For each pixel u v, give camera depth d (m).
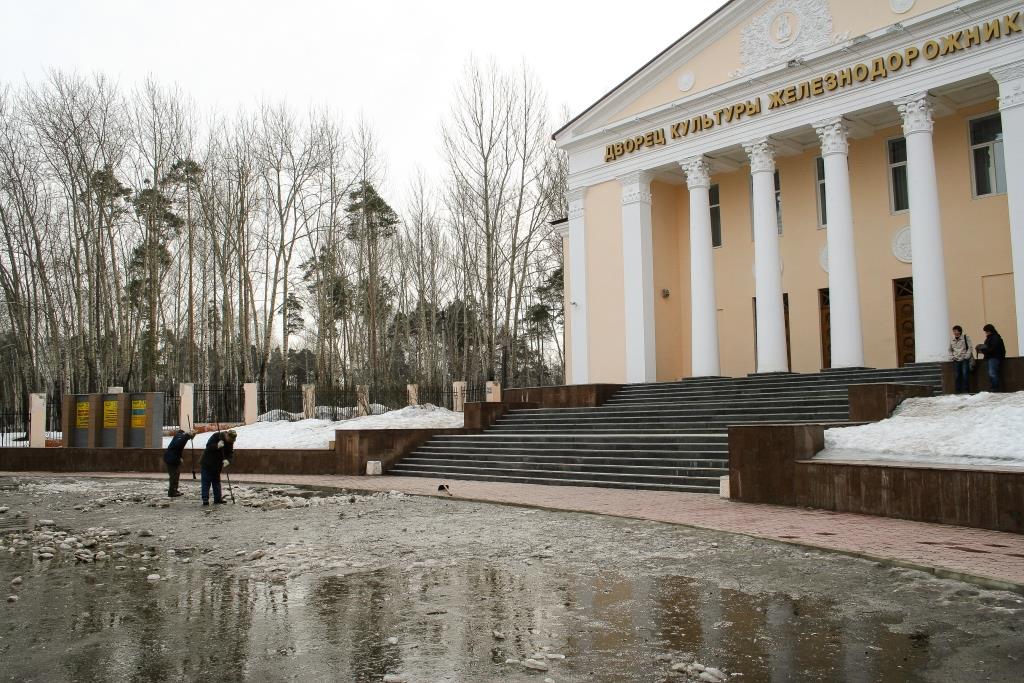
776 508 11.98
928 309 19.53
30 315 40.66
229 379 42.66
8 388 52.19
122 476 22.16
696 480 14.54
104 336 41.44
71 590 7.63
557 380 64.19
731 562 8.20
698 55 25.48
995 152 21.28
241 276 41.78
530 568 8.16
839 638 5.50
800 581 7.27
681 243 28.64
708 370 24.38
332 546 9.72
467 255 48.75
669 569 7.95
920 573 7.43
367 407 31.58
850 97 21.48
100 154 39.25
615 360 27.41
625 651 5.32
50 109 38.28
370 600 6.91
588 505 12.88
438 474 19.36
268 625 6.17
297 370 78.25
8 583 7.99
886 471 10.86
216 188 43.66
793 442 12.25
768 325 22.75
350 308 53.03
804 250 25.19
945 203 21.94
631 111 27.39
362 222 48.12
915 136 20.16
